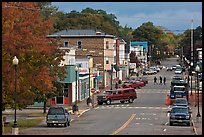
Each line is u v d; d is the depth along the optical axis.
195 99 80.19
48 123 49.72
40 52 47.97
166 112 68.12
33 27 48.12
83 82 90.44
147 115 63.81
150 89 113.19
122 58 144.50
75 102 75.50
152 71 169.25
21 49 45.81
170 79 146.50
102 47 113.75
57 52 60.09
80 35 113.94
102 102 81.56
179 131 45.19
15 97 43.00
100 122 54.91
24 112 69.00
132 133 42.00
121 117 61.12
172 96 86.94
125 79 140.00
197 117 56.31
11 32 44.94
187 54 188.62
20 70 46.88
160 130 45.81
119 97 82.88
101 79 113.81
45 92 57.00
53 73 61.03
